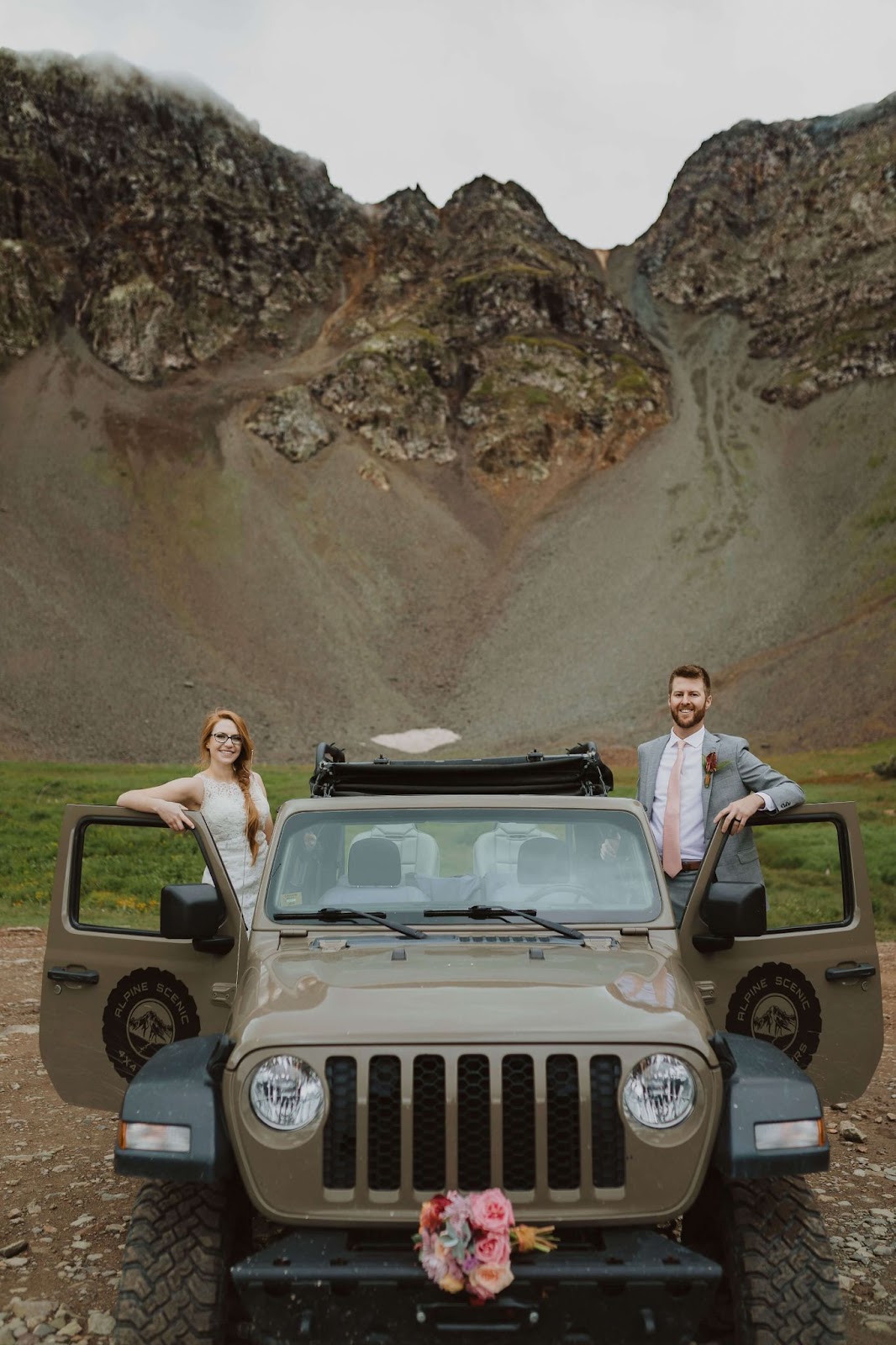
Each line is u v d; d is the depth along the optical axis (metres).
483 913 4.50
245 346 198.12
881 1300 4.35
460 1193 3.26
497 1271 3.07
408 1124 3.33
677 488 166.38
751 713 108.06
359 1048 3.41
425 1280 3.15
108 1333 4.02
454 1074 3.36
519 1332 3.17
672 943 4.40
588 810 4.83
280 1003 3.70
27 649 117.19
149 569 140.25
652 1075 3.41
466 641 139.62
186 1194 3.59
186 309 195.38
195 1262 3.44
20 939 14.98
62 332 183.62
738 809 4.46
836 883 21.11
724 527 154.25
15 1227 5.13
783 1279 3.37
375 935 4.43
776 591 136.12
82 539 141.12
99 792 54.84
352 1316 3.19
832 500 153.62
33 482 149.38
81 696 111.75
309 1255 3.24
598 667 128.88
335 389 180.50
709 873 4.45
